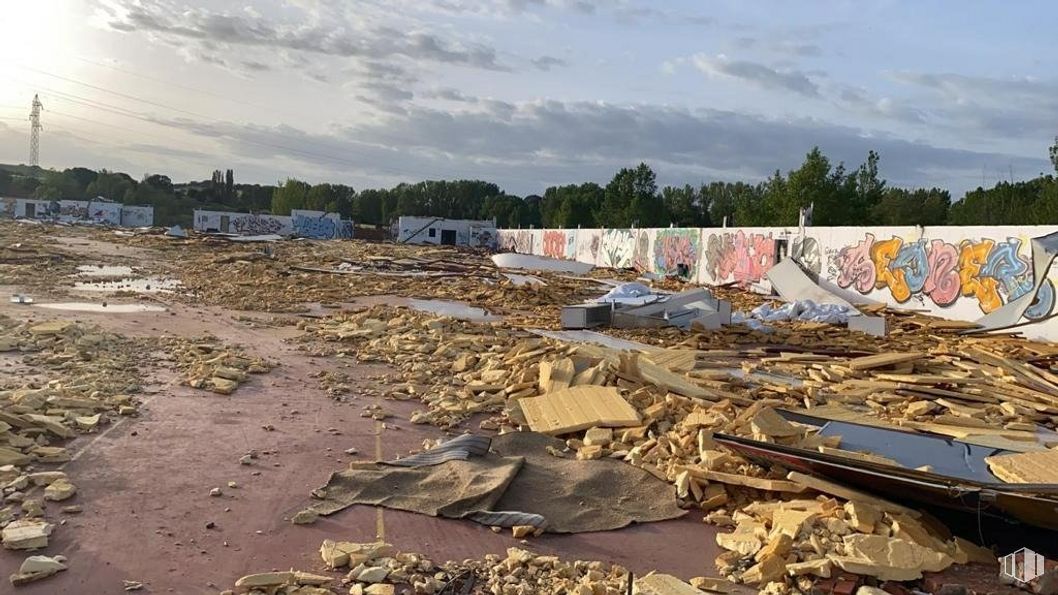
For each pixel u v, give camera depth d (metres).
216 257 39.00
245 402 10.51
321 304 23.28
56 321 14.99
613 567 5.91
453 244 84.75
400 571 5.60
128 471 7.42
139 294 22.53
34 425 8.16
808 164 43.41
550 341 15.28
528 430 9.80
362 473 7.67
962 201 48.56
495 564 5.90
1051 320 19.81
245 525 6.38
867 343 19.17
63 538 5.85
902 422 10.91
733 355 16.80
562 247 62.38
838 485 7.18
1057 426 11.47
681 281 38.38
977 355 16.09
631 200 70.50
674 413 10.10
